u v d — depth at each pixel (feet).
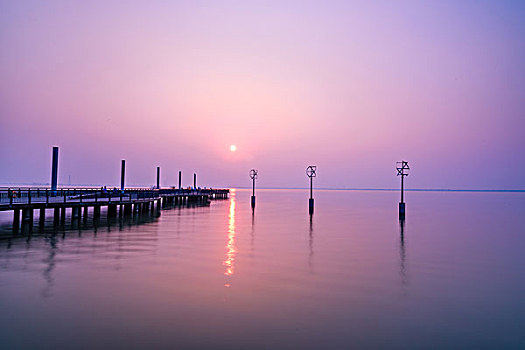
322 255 60.59
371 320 31.71
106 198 113.50
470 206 238.48
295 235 84.84
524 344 27.45
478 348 26.71
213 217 125.80
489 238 84.17
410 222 121.39
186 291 38.78
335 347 26.45
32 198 85.97
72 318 30.76
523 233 93.76
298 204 242.37
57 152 113.09
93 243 66.23
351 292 39.75
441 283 44.09
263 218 127.24
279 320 31.30
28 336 27.20
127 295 37.01
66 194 100.53
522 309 35.04
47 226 88.22
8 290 37.88
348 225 108.88
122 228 87.92
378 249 67.46
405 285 42.98
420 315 33.14
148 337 27.40
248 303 35.42
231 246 67.51
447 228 104.32
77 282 41.16
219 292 38.65
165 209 162.91
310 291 39.78
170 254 58.03
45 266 48.24
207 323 30.30
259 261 54.85
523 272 50.29
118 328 28.94
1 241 67.00
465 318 32.58
